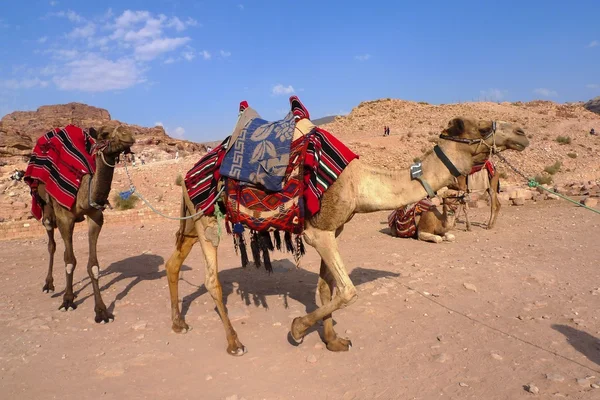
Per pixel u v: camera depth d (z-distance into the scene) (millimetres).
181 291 7980
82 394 4656
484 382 4668
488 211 16672
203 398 4543
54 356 5531
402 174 5160
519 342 5559
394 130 61594
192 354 5523
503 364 5031
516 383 4633
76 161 6680
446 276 8258
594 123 63062
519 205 17922
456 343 5582
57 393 4688
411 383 4699
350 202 5094
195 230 6055
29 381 4930
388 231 13461
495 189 13109
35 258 11227
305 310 6789
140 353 5559
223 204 5477
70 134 6949
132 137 6348
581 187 20719
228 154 5301
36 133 87312
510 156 42562
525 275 8195
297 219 5043
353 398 4473
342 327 6133
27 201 23203
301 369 5070
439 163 5086
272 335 5969
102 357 5488
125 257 10891
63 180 6660
